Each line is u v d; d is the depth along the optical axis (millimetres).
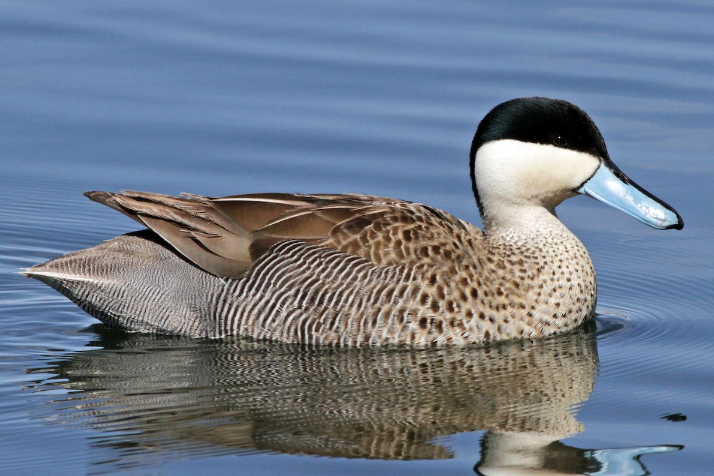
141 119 19797
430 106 20094
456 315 13648
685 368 13305
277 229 13977
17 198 18312
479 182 14742
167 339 14195
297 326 13773
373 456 11000
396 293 13547
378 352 13617
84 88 20453
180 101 20234
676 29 22375
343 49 21641
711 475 10773
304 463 10844
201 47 21641
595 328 14633
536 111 14312
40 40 21688
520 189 14477
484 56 21438
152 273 14219
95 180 18484
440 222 14195
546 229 14523
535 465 10922
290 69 21094
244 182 18328
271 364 13297
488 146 14562
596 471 10836
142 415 11898
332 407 12117
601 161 14398
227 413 11945
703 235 17375
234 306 13953
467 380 12867
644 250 17234
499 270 14078
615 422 11867
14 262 16875
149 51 21484
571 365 13383
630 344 14078
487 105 19984
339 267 13664
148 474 10609
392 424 11742
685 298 15648
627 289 16047
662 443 11398
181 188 18156
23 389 12586
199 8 22797
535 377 13000
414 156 19016
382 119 19828
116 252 14383
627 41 21984
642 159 18828
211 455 11008
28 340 14148
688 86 20594
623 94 20406
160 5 22875
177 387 12641
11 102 20094
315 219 13977
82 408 12078
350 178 18438
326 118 19828
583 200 19109
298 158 18938
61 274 14195
